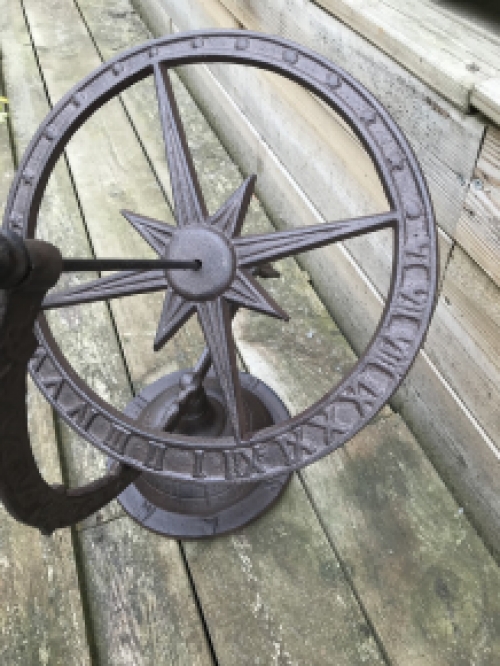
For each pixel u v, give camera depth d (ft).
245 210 1.58
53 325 2.48
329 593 1.82
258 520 1.95
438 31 1.72
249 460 1.59
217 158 3.31
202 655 1.73
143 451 1.66
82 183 3.12
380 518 1.95
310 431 1.53
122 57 1.64
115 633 1.76
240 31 1.57
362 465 2.06
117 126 3.50
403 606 1.79
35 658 1.70
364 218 1.48
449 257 1.84
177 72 3.93
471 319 1.82
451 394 2.00
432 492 2.01
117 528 1.94
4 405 1.21
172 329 1.59
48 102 3.67
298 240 1.51
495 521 1.96
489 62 1.60
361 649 1.73
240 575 1.86
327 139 2.31
